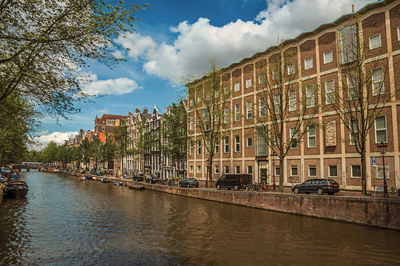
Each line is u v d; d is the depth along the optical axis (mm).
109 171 83625
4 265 11234
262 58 29281
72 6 8617
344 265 10734
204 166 40125
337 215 17938
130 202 29125
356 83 20438
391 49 21375
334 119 24625
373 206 16156
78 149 103562
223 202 27516
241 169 34094
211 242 14000
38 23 8734
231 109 36312
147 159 62844
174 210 23688
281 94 24453
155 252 12617
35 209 24781
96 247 13469
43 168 125750
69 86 9406
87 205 27172
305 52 27562
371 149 22109
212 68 32594
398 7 21219
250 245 13383
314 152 26141
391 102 21125
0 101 9992
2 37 8523
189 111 43656
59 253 12641
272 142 25219
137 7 8984
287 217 19562
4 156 36969
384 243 13078
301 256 11781
